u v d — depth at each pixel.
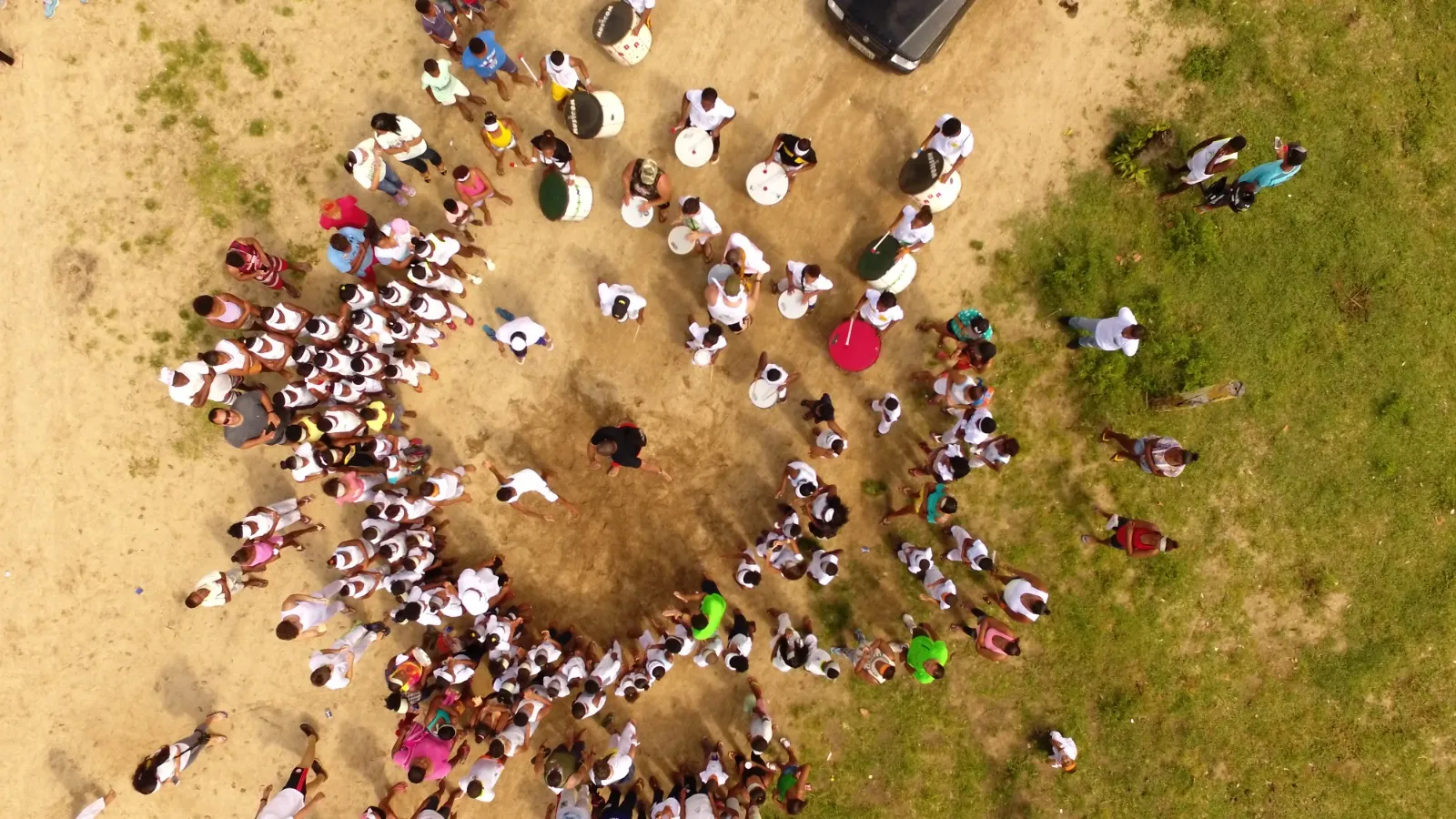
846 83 10.79
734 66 10.77
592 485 11.10
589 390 11.02
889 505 11.23
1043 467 11.21
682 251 10.77
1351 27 10.88
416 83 10.61
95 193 10.49
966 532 10.70
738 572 9.85
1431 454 11.34
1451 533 11.45
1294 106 10.89
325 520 10.92
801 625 11.32
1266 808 11.63
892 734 11.48
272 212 10.64
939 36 10.02
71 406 10.62
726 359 11.00
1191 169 10.17
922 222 9.35
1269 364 11.09
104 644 10.85
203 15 10.39
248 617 10.96
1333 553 11.42
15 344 10.55
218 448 10.76
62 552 10.73
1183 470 11.18
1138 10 10.78
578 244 10.84
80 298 10.53
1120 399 11.01
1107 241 10.95
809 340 11.04
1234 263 10.98
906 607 11.38
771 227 10.94
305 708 11.11
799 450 11.13
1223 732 11.54
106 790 10.95
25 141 10.42
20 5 10.29
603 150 10.80
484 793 9.12
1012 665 11.42
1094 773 11.49
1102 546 11.25
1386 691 11.61
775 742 11.39
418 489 10.69
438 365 10.82
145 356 10.64
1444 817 11.73
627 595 11.20
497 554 11.06
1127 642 11.40
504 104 10.69
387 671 9.94
